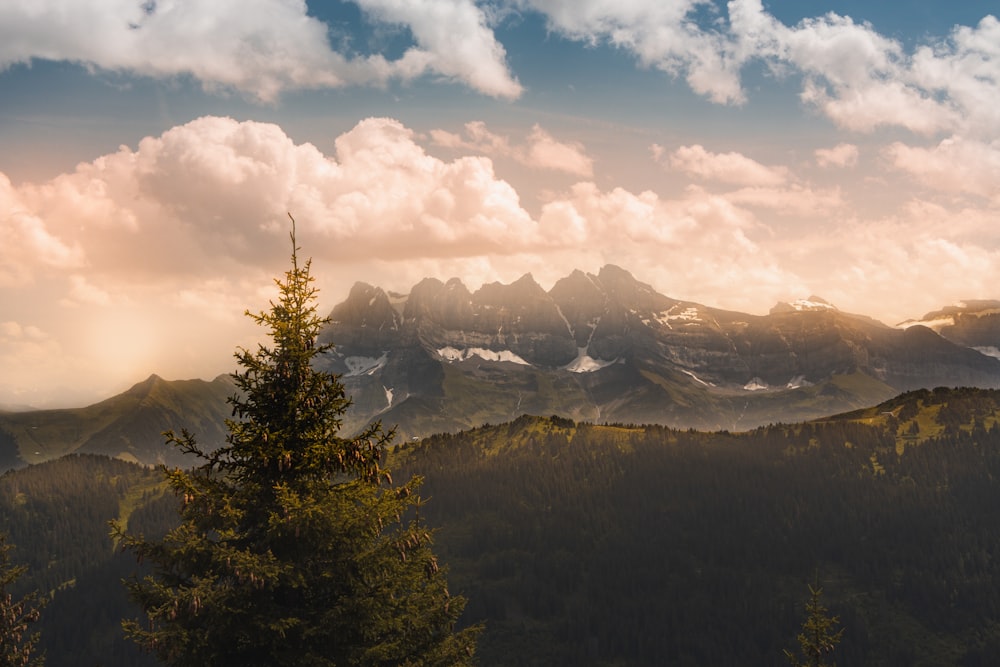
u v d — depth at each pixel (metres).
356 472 33.94
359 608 31.72
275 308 33.97
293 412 33.69
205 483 32.66
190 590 29.80
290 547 32.31
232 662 31.42
